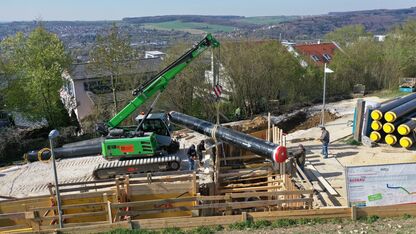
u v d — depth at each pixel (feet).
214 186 49.44
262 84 112.37
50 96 94.63
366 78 137.18
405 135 59.26
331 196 44.96
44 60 94.53
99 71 102.53
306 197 43.68
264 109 114.93
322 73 125.18
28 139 88.63
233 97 111.75
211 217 38.06
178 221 38.14
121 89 105.91
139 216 45.01
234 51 110.32
